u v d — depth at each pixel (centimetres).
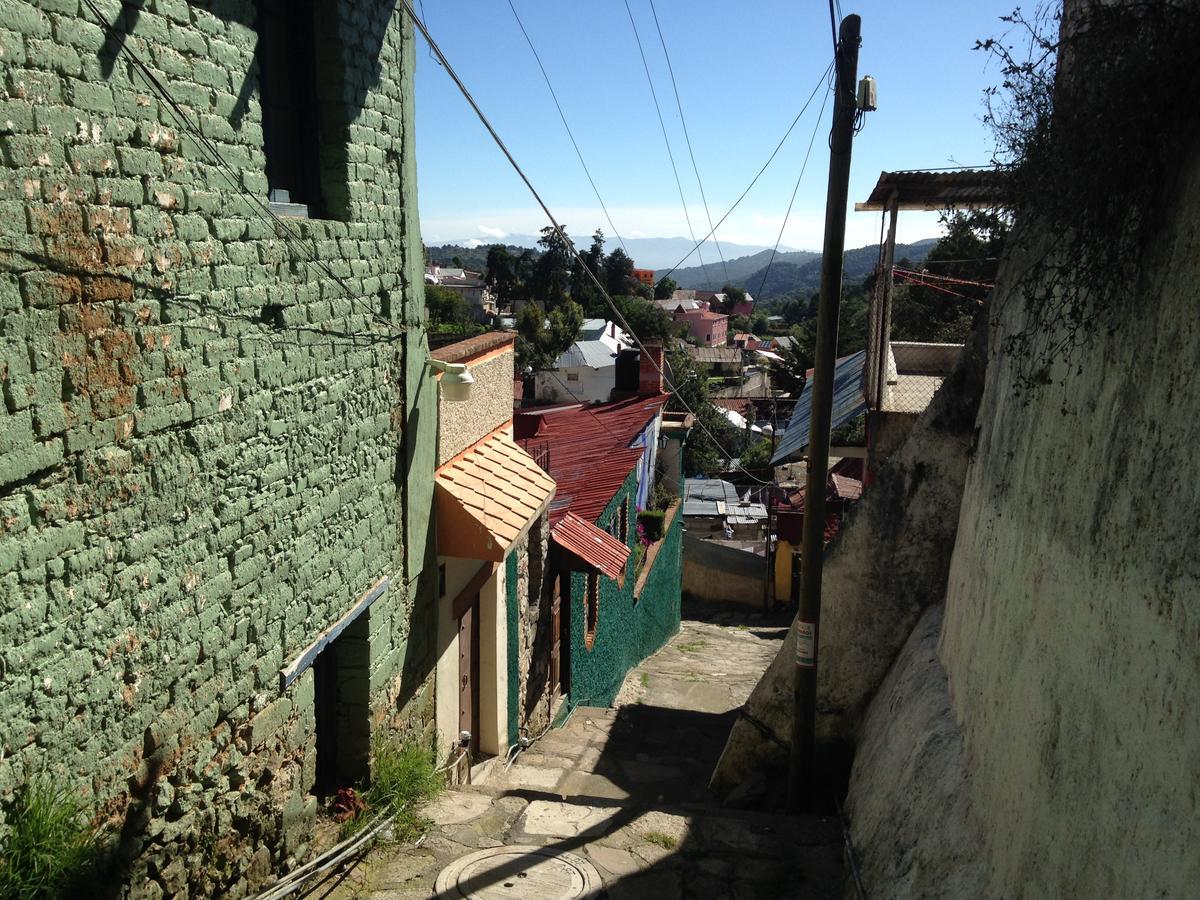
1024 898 379
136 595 392
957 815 493
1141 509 327
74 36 341
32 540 335
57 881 349
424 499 699
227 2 443
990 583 537
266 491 488
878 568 785
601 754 994
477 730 880
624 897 561
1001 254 575
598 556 1095
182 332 413
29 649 336
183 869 431
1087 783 337
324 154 561
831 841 657
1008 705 454
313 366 532
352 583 591
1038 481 466
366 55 581
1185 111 319
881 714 725
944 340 1708
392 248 632
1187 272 312
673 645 1847
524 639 973
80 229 348
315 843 560
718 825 667
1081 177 364
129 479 384
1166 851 271
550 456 1579
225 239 442
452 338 964
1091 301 415
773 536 2569
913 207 1030
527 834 629
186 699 430
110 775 382
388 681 644
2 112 310
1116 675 328
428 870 568
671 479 2231
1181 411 307
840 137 726
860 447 1216
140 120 379
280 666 511
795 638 804
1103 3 392
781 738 823
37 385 331
